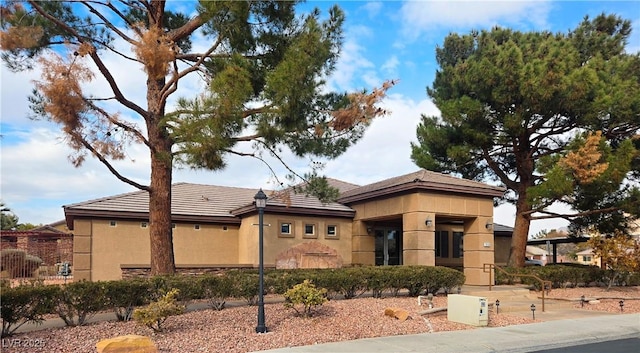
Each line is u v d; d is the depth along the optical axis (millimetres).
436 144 24625
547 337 11102
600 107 19938
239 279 13203
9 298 9516
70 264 26969
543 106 20672
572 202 22078
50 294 10172
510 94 21109
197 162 12562
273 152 14594
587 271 21672
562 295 18562
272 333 10414
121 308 11570
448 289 16875
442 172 25656
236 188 25016
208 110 11750
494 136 23016
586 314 15078
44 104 11719
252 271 15484
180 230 20719
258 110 13203
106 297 10961
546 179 20469
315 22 12766
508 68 20812
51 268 27062
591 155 18750
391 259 23859
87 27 13383
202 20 12367
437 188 19406
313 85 12969
